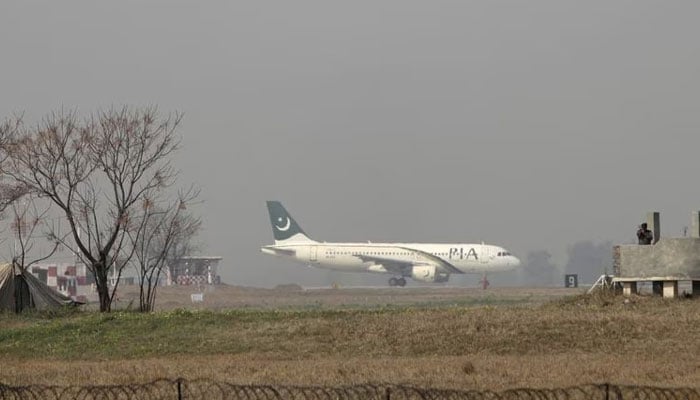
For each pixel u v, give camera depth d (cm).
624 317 9469
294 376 6906
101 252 13700
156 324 10506
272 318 10588
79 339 10169
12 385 6556
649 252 10731
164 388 6312
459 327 9438
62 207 14088
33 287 14400
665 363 7506
